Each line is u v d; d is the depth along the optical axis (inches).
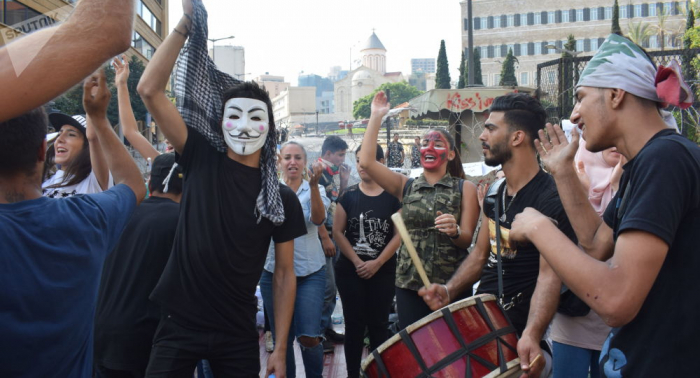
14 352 63.0
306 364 165.2
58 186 151.5
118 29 43.5
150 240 121.8
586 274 65.3
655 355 64.6
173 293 107.3
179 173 131.0
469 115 567.8
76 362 71.3
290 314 121.7
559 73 422.3
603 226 81.8
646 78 69.3
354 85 4776.1
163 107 104.9
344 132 2640.3
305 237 169.2
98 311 121.2
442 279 145.4
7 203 66.3
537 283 101.4
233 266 106.8
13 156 65.7
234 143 109.0
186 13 103.0
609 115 71.2
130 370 120.5
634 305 61.9
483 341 91.7
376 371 95.7
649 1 2556.6
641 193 63.5
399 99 3843.5
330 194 254.8
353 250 179.0
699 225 63.0
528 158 115.5
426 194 149.9
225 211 107.7
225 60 2539.4
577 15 2637.8
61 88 42.2
